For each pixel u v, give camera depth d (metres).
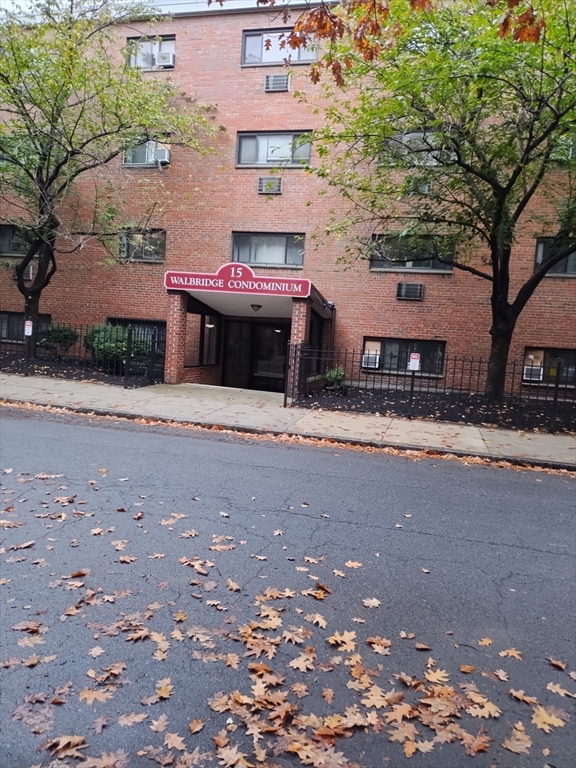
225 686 2.91
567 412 12.63
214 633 3.38
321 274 17.20
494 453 8.95
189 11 17.50
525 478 7.77
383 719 2.72
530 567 4.58
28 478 6.21
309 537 4.97
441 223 13.28
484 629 3.59
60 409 10.80
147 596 3.78
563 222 11.46
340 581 4.15
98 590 3.83
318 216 17.09
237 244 17.91
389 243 13.62
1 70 13.39
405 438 9.71
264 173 17.44
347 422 10.83
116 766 2.36
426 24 9.41
